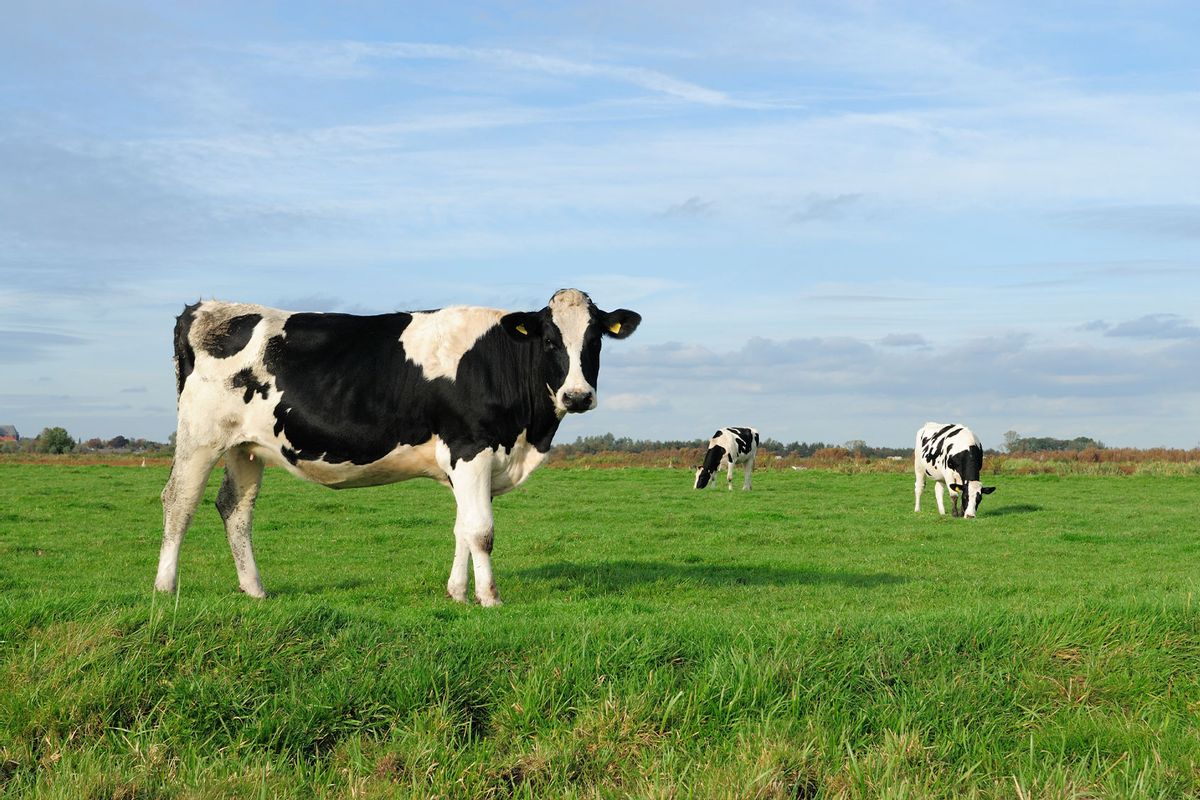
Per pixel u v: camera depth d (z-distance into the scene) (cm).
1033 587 1302
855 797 541
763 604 1150
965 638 746
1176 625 778
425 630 739
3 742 590
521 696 638
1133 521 2336
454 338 1036
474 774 564
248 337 1038
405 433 1037
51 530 1928
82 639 668
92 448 9750
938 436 2620
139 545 1723
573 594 1180
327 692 633
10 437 10875
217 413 1041
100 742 594
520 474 1096
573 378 1036
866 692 671
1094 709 671
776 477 4122
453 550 1719
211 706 621
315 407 1025
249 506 1127
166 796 536
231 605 743
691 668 686
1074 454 4962
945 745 612
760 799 534
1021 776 568
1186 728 644
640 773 573
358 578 1357
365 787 555
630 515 2381
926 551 1770
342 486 1092
